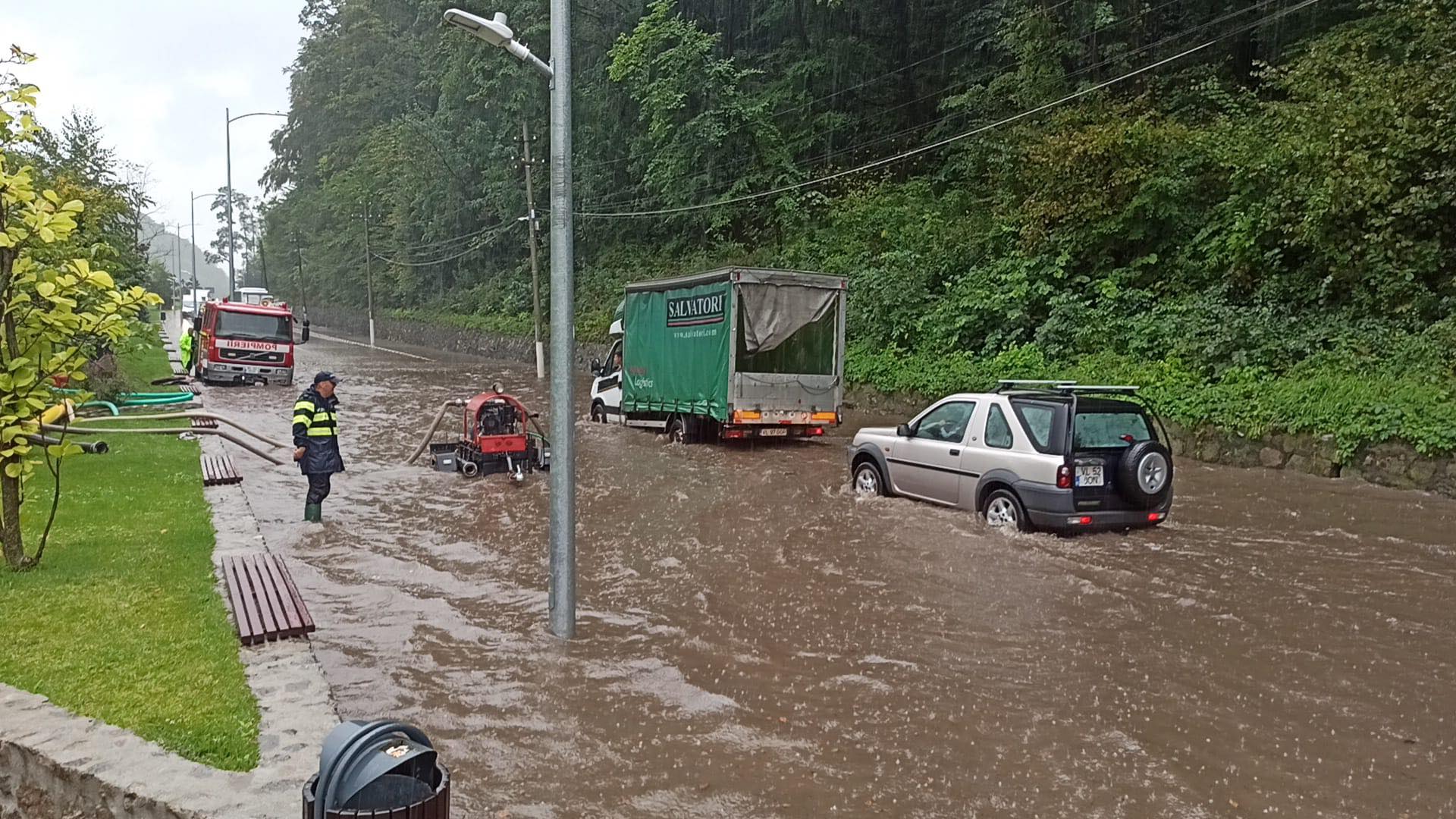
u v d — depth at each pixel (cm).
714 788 452
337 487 1291
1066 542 929
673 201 3938
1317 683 577
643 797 443
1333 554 887
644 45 3506
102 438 1502
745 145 3588
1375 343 1427
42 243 748
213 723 470
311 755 435
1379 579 805
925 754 486
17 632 601
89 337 1009
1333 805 430
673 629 690
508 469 1391
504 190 4803
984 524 1004
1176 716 530
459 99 5166
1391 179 1398
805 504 1150
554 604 675
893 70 3547
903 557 888
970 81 3127
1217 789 446
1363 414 1295
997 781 456
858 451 1203
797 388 1705
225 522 965
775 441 1812
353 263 7250
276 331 2797
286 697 516
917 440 1115
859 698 561
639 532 1012
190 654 572
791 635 673
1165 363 1647
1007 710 541
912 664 615
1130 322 1823
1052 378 1791
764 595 773
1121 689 570
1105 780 455
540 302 4259
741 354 1659
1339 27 1888
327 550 940
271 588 714
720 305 1673
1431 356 1339
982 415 1029
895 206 2922
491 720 532
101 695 504
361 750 286
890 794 444
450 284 6012
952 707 546
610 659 629
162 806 384
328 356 4569
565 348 661
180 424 1830
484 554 924
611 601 763
